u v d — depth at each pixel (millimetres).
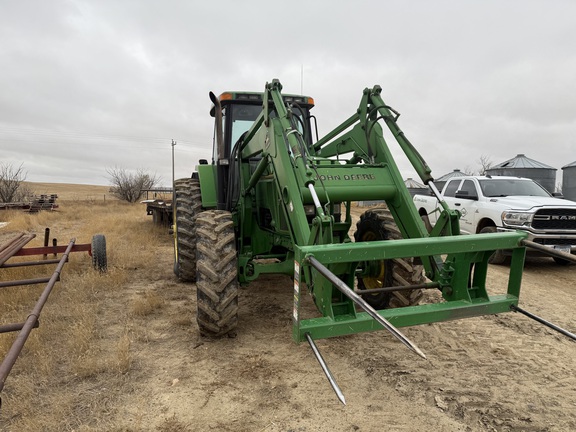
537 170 16641
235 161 5172
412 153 3799
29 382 3143
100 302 5184
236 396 3051
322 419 2785
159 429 2656
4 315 4492
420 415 2836
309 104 5988
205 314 3789
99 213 20922
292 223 3471
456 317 3061
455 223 3420
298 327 2680
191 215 6000
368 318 2857
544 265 8125
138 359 3611
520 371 3475
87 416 2777
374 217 4660
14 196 26125
